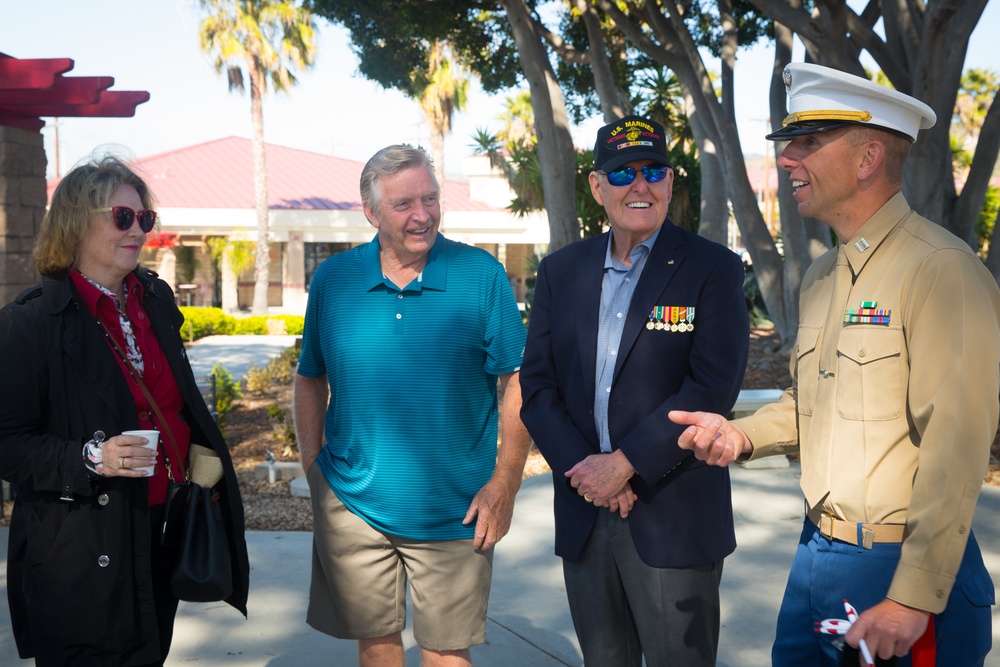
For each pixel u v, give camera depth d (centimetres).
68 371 242
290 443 808
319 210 3462
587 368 264
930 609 183
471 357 289
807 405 220
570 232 1121
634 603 259
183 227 3250
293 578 475
